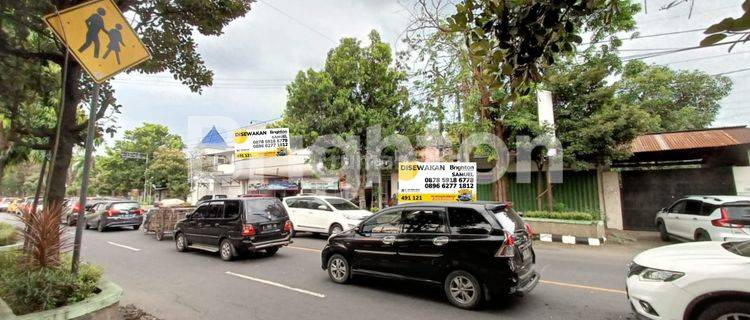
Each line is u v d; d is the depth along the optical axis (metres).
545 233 13.04
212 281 7.70
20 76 5.02
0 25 4.67
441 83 13.06
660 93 19.20
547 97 13.38
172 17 6.04
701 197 11.05
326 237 14.54
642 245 11.82
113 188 42.03
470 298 5.70
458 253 5.80
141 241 14.03
